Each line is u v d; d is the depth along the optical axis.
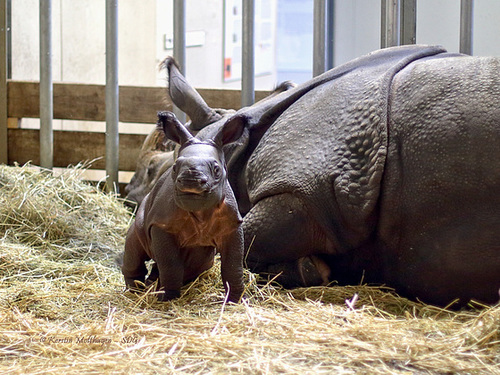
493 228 5.25
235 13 14.16
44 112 7.65
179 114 7.48
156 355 4.59
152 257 5.38
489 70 5.40
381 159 5.44
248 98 7.30
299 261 5.78
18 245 6.32
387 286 5.65
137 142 7.76
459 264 5.34
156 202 5.22
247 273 5.62
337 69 6.02
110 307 5.21
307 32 19.27
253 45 7.24
